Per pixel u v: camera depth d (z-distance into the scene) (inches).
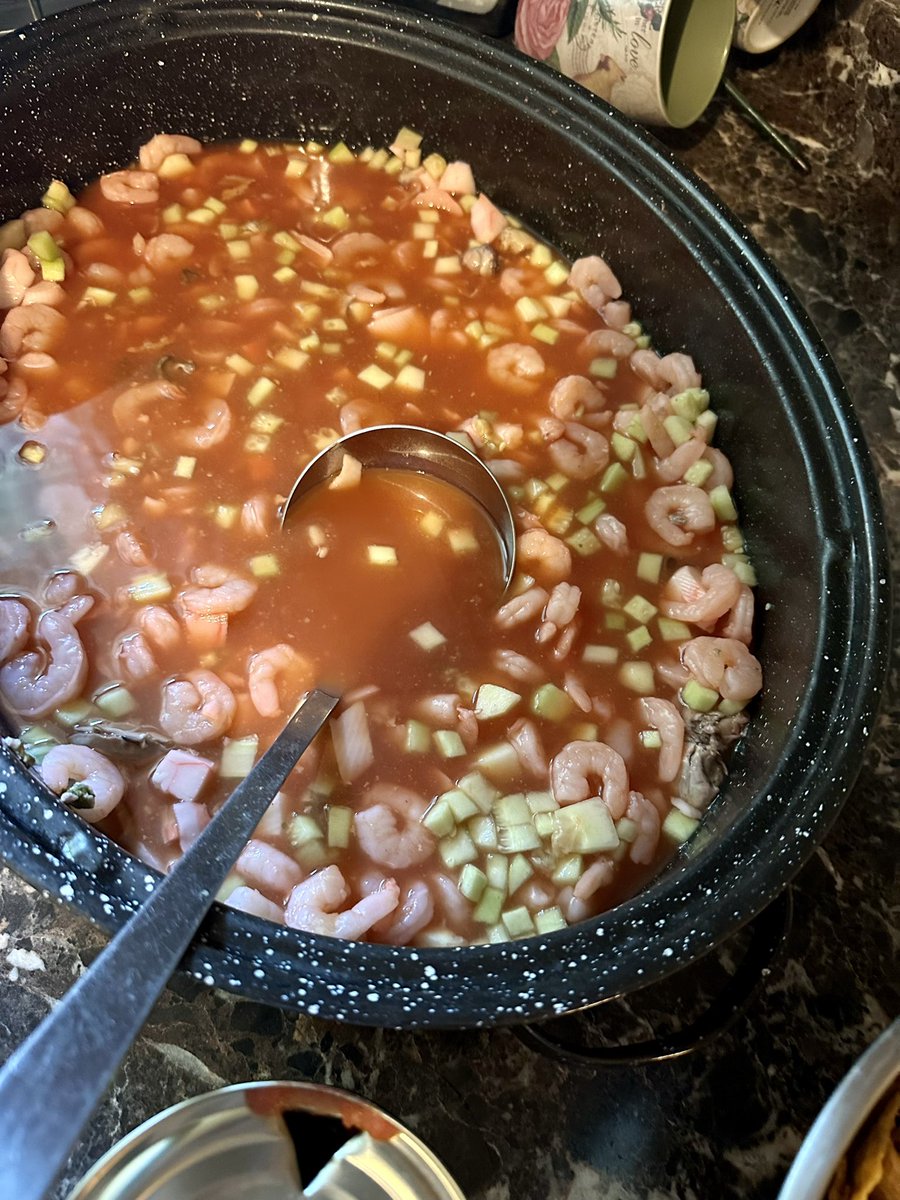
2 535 15.0
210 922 10.0
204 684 13.7
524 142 18.1
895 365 20.2
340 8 17.7
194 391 16.8
